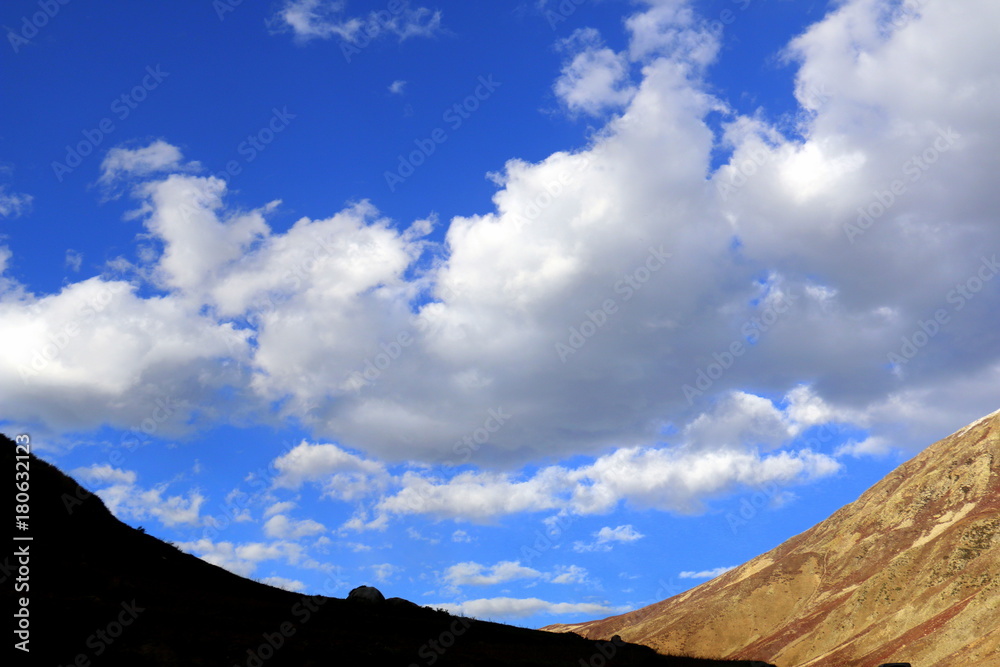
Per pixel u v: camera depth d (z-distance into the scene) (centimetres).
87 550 4272
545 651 4247
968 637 16162
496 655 3909
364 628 4044
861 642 19200
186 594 3991
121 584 3806
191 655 3038
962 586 18788
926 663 16188
